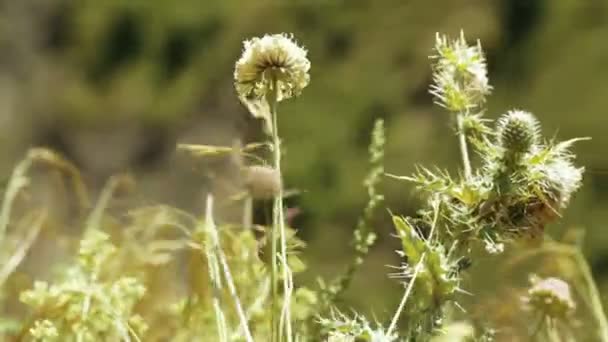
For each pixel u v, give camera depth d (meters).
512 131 1.25
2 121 5.26
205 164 1.46
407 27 4.66
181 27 5.36
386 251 2.79
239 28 5.17
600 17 4.38
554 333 1.43
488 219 1.26
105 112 5.22
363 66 4.57
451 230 1.26
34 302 1.39
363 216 1.44
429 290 1.25
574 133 3.99
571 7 4.48
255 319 1.40
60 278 1.53
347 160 4.04
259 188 1.28
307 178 3.93
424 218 1.27
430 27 4.60
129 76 5.31
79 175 1.65
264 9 5.07
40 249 1.62
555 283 1.35
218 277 1.31
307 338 1.38
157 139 5.05
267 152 1.34
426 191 1.28
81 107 5.29
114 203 1.58
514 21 4.52
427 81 4.47
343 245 3.49
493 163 1.25
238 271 1.42
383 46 4.67
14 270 1.56
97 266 1.41
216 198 1.45
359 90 4.43
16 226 1.61
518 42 4.46
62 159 1.65
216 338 1.43
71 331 1.39
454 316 1.40
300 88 1.27
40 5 5.72
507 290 1.46
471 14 4.64
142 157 5.02
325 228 3.57
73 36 5.63
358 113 4.35
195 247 1.40
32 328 1.39
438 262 1.24
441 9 4.68
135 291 1.41
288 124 4.20
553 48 4.38
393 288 2.57
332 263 3.42
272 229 1.27
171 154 4.96
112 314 1.36
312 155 4.02
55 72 5.46
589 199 3.29
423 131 4.18
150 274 1.49
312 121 4.21
